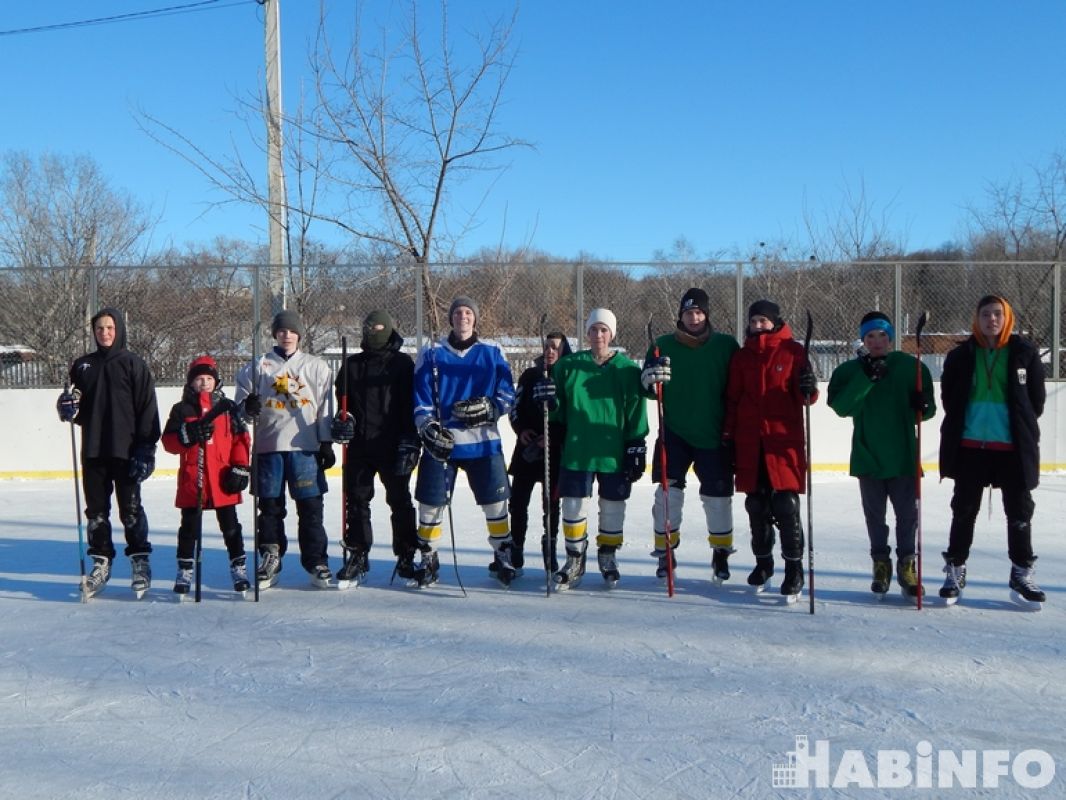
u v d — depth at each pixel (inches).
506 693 153.9
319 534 224.1
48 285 451.8
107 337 214.5
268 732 138.6
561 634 187.0
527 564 254.7
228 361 453.4
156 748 133.3
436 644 180.9
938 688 155.3
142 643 183.3
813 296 458.9
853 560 255.3
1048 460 469.7
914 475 206.2
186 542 217.8
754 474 206.5
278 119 496.4
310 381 221.5
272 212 494.3
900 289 460.8
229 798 118.2
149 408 216.2
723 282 456.1
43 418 450.3
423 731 138.5
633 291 453.7
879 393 208.1
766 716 143.6
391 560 260.1
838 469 462.6
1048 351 467.8
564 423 224.1
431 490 219.8
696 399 215.8
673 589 223.1
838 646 178.1
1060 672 163.0
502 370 222.4
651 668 166.1
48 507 362.6
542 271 452.4
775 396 206.2
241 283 451.8
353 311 450.9
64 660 173.2
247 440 217.5
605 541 221.9
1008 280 465.1
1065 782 121.6
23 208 705.6
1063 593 218.1
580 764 127.1
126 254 631.8
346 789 120.3
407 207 572.1
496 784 121.4
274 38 497.4
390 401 220.5
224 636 187.6
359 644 181.3
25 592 224.8
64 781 123.0
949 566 208.2
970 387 202.4
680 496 222.7
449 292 451.8
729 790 119.6
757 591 216.4
